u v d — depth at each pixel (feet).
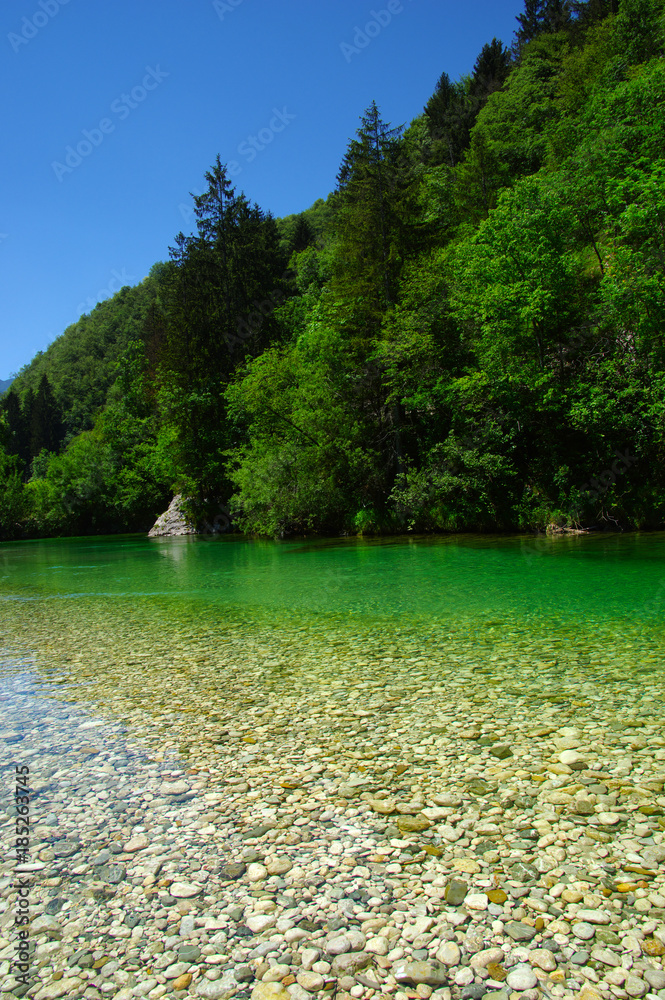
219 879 10.76
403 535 86.12
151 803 13.66
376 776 14.35
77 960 8.90
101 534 184.14
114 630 33.73
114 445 188.75
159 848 11.84
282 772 14.85
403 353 86.58
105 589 51.29
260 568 59.88
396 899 9.97
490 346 79.46
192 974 8.53
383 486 94.27
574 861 10.73
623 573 42.09
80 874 11.05
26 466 340.80
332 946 8.97
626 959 8.46
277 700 20.22
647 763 14.26
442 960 8.60
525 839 11.48
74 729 18.63
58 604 44.34
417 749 15.70
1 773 15.58
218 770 15.20
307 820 12.57
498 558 54.39
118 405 202.08
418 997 7.91
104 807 13.58
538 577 42.37
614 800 12.71
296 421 99.04
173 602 42.34
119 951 9.09
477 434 82.23
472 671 22.11
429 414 93.76
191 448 137.59
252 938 9.23
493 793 13.26
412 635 28.17
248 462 106.32
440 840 11.60
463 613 32.32
